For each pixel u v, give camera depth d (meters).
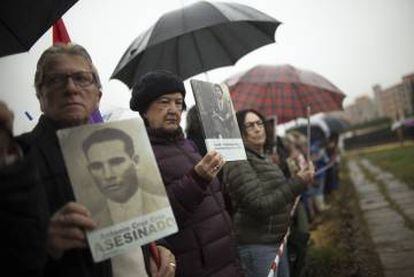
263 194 3.13
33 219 1.30
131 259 1.93
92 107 1.84
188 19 3.20
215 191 2.59
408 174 12.74
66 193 1.64
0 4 1.88
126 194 1.58
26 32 2.06
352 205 9.80
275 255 3.23
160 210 1.62
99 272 1.70
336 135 11.45
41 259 1.32
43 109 1.81
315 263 5.85
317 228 8.15
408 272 5.10
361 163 18.45
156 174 1.66
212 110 2.38
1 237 1.28
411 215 7.87
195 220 2.39
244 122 3.47
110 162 1.59
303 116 5.29
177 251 2.34
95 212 1.52
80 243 1.44
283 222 3.30
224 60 3.69
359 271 5.41
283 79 5.07
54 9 2.12
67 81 1.75
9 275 1.30
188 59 3.54
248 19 3.30
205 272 2.38
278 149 4.96
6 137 1.59
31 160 1.34
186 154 2.55
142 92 2.50
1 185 1.26
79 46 1.84
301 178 3.28
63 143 1.55
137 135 1.67
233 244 2.58
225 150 2.38
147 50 3.37
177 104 2.54
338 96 5.61
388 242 6.43
